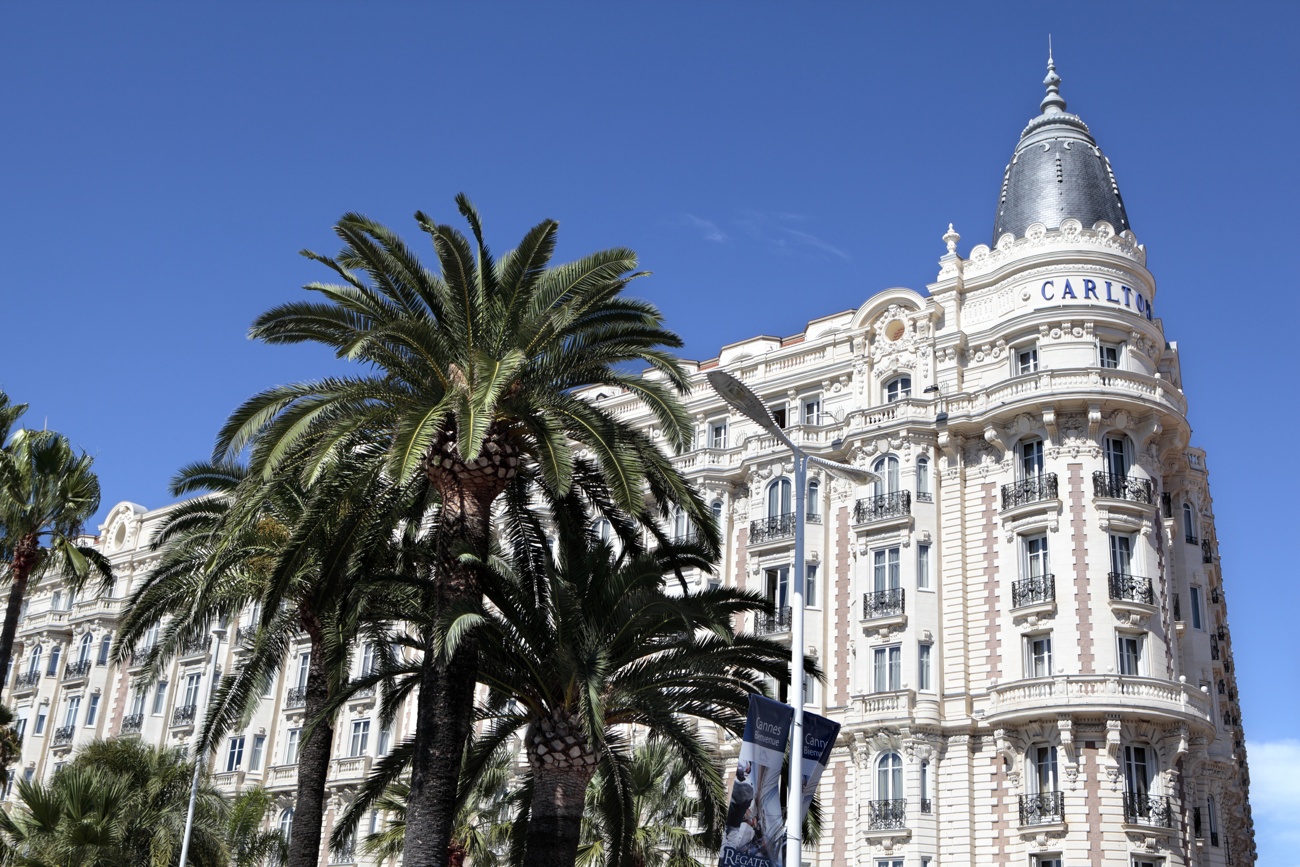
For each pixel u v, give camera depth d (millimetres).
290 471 31406
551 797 29734
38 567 50156
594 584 30922
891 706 52344
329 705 31703
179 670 82562
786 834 25281
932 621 53844
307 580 37219
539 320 28984
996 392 54969
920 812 50625
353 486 30250
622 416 68250
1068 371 52938
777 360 64188
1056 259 56219
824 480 59219
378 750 69000
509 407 29000
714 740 56219
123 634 41000
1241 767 67062
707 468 62344
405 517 33562
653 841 41812
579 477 33500
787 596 57562
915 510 55312
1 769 58125
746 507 61406
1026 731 49781
